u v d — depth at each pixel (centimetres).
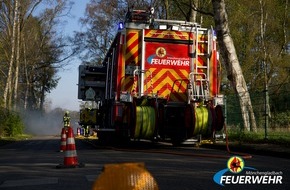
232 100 1723
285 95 1886
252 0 3416
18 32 3772
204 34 1391
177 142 1411
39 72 6062
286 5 3581
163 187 668
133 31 1345
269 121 1712
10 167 940
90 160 1040
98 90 1783
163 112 1277
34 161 1061
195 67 1370
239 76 1681
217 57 1391
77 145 1761
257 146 1250
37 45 4919
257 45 3622
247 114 1634
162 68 1352
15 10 3556
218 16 1681
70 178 771
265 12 3566
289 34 3703
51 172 852
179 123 1344
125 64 1330
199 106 1305
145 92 1328
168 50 1359
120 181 343
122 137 1406
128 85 1327
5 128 3028
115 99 1311
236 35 3322
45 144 2022
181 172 812
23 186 700
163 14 3028
